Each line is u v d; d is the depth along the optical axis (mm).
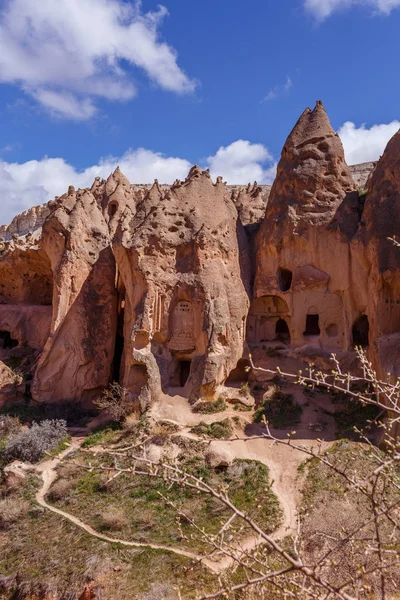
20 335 41062
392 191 27391
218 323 29469
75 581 16703
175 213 32281
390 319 26172
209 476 22531
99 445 26562
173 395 28922
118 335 37438
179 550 17828
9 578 17406
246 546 17656
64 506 21625
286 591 6188
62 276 35250
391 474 6668
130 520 19891
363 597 9508
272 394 28109
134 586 16141
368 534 13531
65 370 34469
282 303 31781
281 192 32406
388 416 23188
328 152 31828
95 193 45750
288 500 20359
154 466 6703
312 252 30469
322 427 25312
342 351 29000
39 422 31188
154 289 30516
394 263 26047
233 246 32594
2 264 44062
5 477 24547
